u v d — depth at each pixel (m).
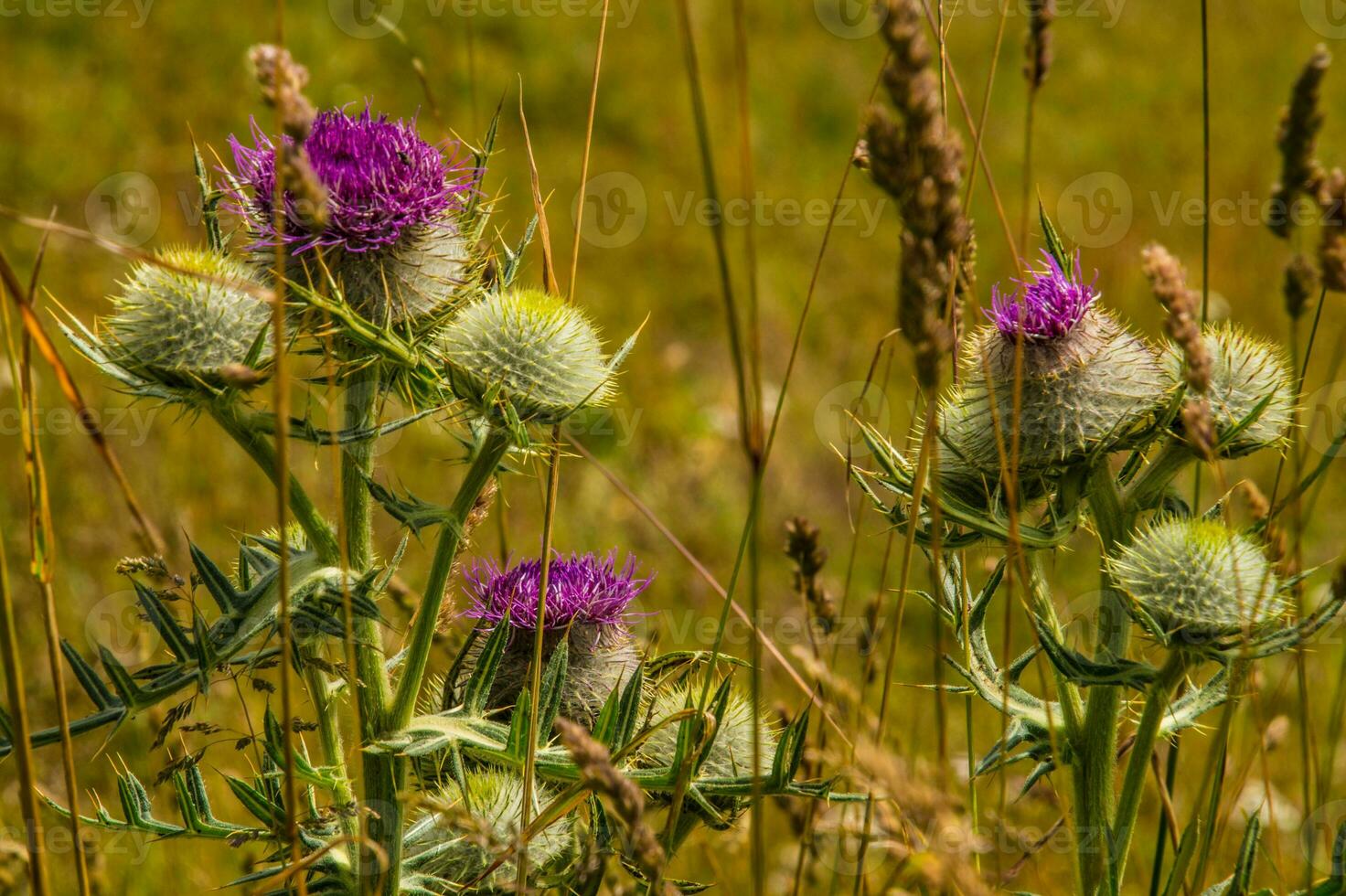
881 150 2.81
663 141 16.77
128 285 3.74
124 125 15.05
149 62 16.06
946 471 4.20
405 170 3.98
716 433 11.36
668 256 14.41
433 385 3.94
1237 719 7.16
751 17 20.28
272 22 17.23
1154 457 4.54
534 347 3.80
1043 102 19.41
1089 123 18.92
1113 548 4.04
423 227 4.00
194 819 3.63
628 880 3.93
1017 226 15.88
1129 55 21.30
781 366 13.03
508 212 14.61
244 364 3.49
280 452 3.22
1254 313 13.91
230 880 6.00
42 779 6.61
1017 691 3.99
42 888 3.40
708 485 10.50
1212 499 10.80
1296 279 4.13
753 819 3.38
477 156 4.18
